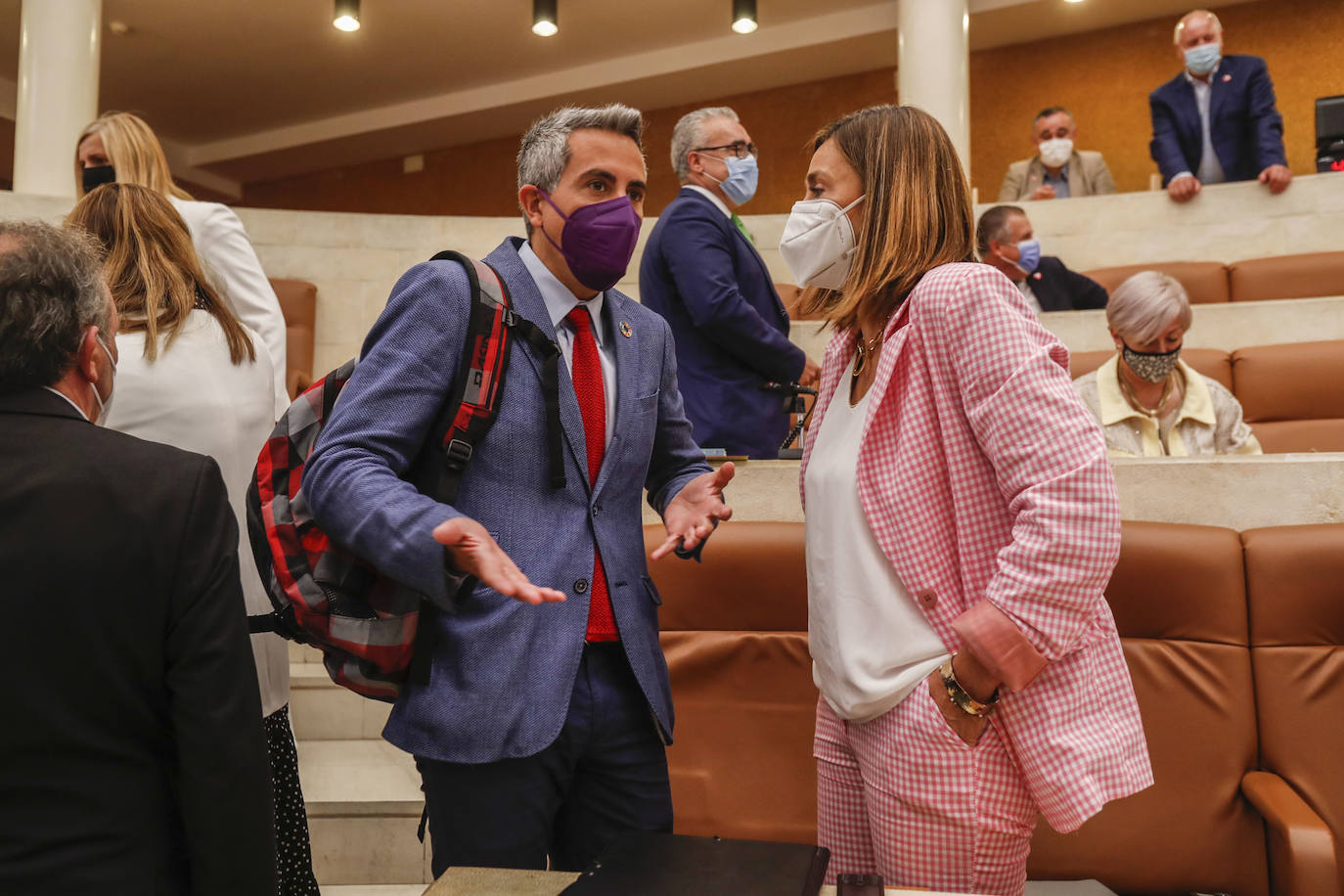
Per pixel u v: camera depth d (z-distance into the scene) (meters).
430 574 0.96
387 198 9.91
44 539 0.84
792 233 1.29
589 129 1.21
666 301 2.49
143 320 1.40
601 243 1.19
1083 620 1.00
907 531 1.12
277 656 1.45
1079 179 5.49
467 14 7.64
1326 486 1.83
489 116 9.02
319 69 8.48
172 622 0.90
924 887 1.09
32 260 0.92
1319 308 3.84
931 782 1.07
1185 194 4.74
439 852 1.12
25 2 5.50
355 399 1.08
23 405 0.90
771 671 1.79
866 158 1.24
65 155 5.45
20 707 0.82
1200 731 1.62
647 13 7.63
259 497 1.16
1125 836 1.62
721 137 2.57
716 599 1.82
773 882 0.85
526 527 1.13
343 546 1.07
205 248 1.85
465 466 1.10
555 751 1.13
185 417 1.37
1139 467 1.92
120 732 0.87
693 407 2.43
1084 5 7.14
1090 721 1.06
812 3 7.52
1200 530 1.69
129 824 0.86
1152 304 2.41
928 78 6.02
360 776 2.18
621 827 1.20
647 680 1.18
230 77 8.60
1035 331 1.10
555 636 1.12
